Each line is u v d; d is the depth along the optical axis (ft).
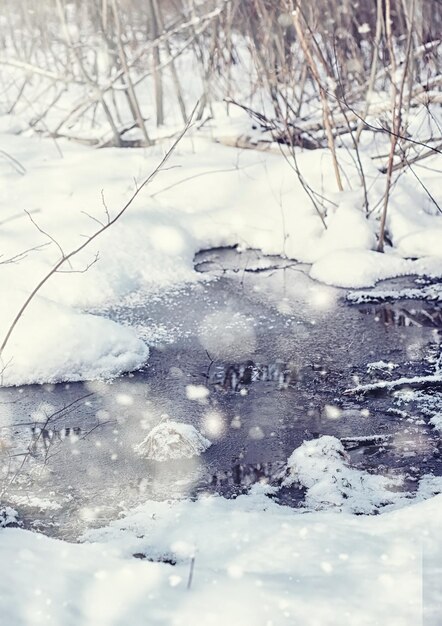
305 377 18.51
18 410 17.26
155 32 35.83
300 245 26.81
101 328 19.57
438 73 32.63
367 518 11.23
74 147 34.81
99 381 18.52
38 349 18.76
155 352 19.94
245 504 13.08
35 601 8.39
